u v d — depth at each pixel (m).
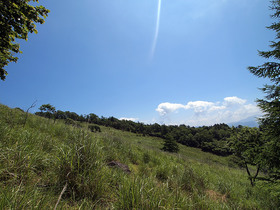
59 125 5.82
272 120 3.52
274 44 3.60
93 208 1.71
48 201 1.47
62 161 2.10
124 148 6.11
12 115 4.96
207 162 13.06
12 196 1.31
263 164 3.86
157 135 99.56
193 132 111.31
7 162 1.90
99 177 2.17
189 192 3.34
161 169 4.33
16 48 5.55
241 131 6.23
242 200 3.96
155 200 1.87
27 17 4.63
